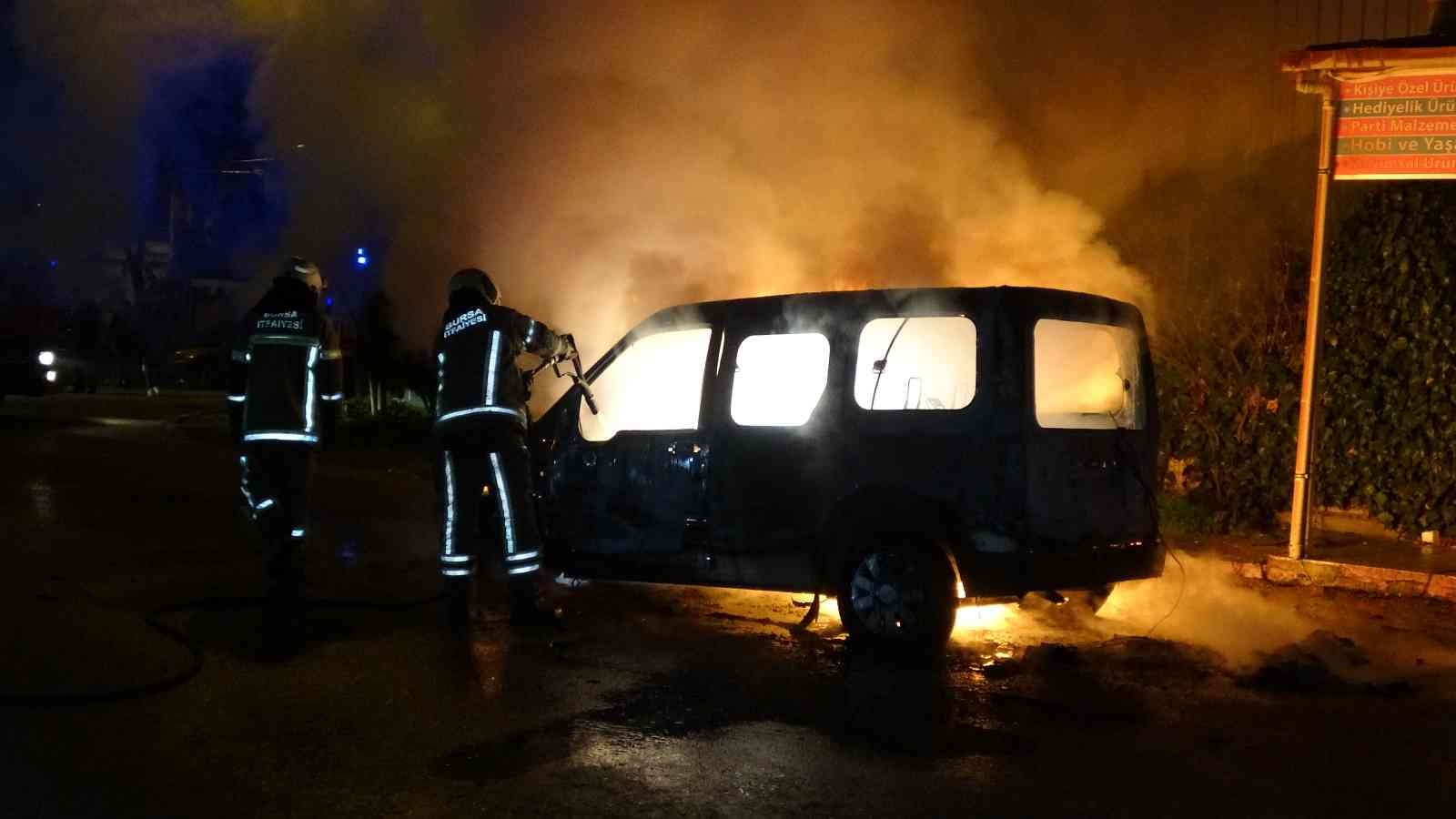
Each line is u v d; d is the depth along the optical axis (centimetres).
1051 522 600
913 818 403
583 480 714
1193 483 1045
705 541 673
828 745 475
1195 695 546
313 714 507
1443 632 682
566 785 430
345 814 402
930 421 614
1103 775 444
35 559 817
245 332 689
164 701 521
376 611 709
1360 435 930
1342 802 421
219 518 1023
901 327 656
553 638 648
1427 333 892
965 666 596
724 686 558
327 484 1339
